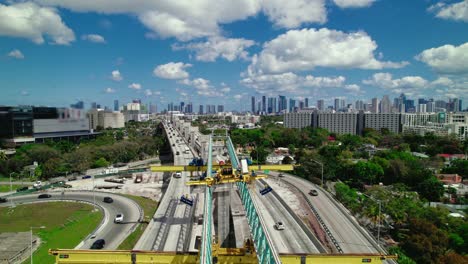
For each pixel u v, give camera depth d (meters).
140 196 107.31
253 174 60.34
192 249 58.50
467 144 171.00
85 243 64.56
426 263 55.22
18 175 127.25
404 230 68.81
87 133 199.12
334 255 38.75
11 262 56.19
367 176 114.81
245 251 41.91
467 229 61.62
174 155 150.38
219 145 176.25
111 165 154.12
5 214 83.88
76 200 96.44
